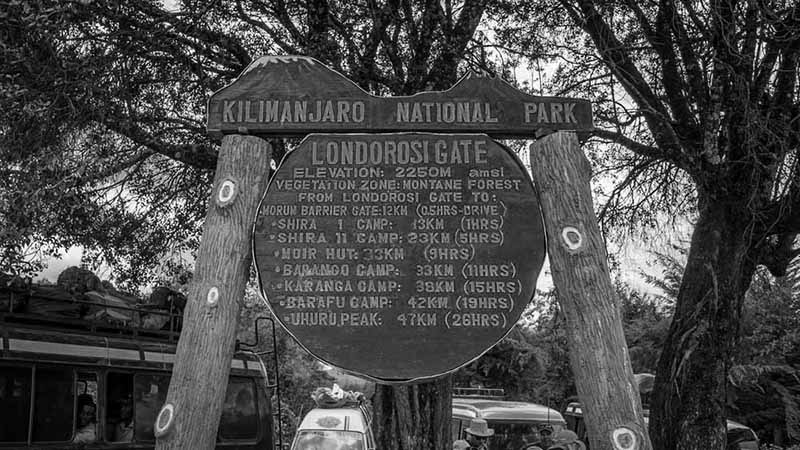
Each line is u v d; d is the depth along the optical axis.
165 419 4.92
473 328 5.06
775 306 19.06
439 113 5.42
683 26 9.43
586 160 5.40
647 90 9.71
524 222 5.22
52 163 7.35
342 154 5.35
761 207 9.54
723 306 9.00
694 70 9.48
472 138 5.37
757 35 8.66
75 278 8.27
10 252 7.64
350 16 10.32
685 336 8.99
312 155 5.35
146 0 8.80
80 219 9.02
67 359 7.57
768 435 19.69
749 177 9.02
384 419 8.46
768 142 8.98
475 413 12.17
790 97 9.23
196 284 5.17
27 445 7.06
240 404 10.30
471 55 10.13
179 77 9.05
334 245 5.20
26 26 7.26
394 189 5.29
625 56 9.80
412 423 8.34
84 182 8.02
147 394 8.49
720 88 8.77
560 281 5.19
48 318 7.57
